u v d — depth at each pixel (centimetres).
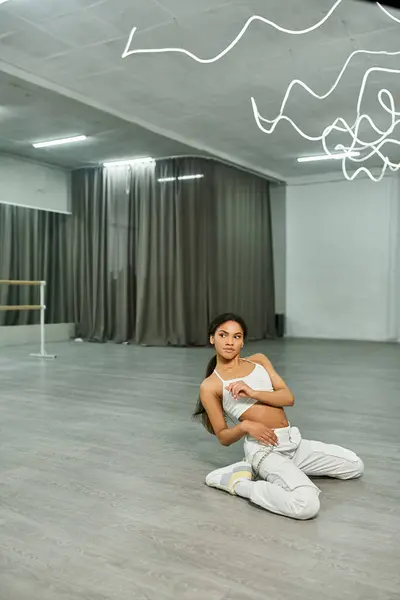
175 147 780
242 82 553
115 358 672
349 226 951
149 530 183
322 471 229
